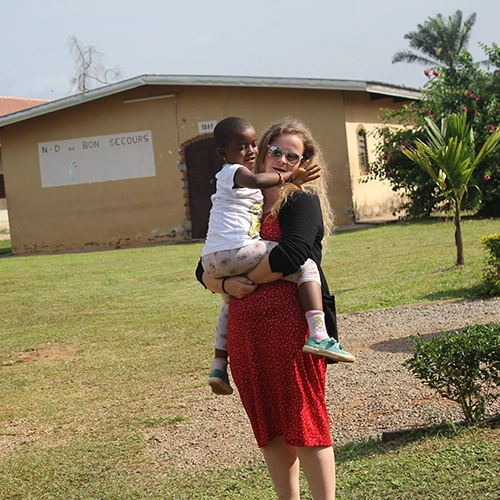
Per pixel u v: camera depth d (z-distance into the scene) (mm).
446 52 51812
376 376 6078
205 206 20781
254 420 3193
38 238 21844
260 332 3080
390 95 20781
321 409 3096
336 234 17766
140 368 7711
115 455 5172
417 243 14570
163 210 21047
